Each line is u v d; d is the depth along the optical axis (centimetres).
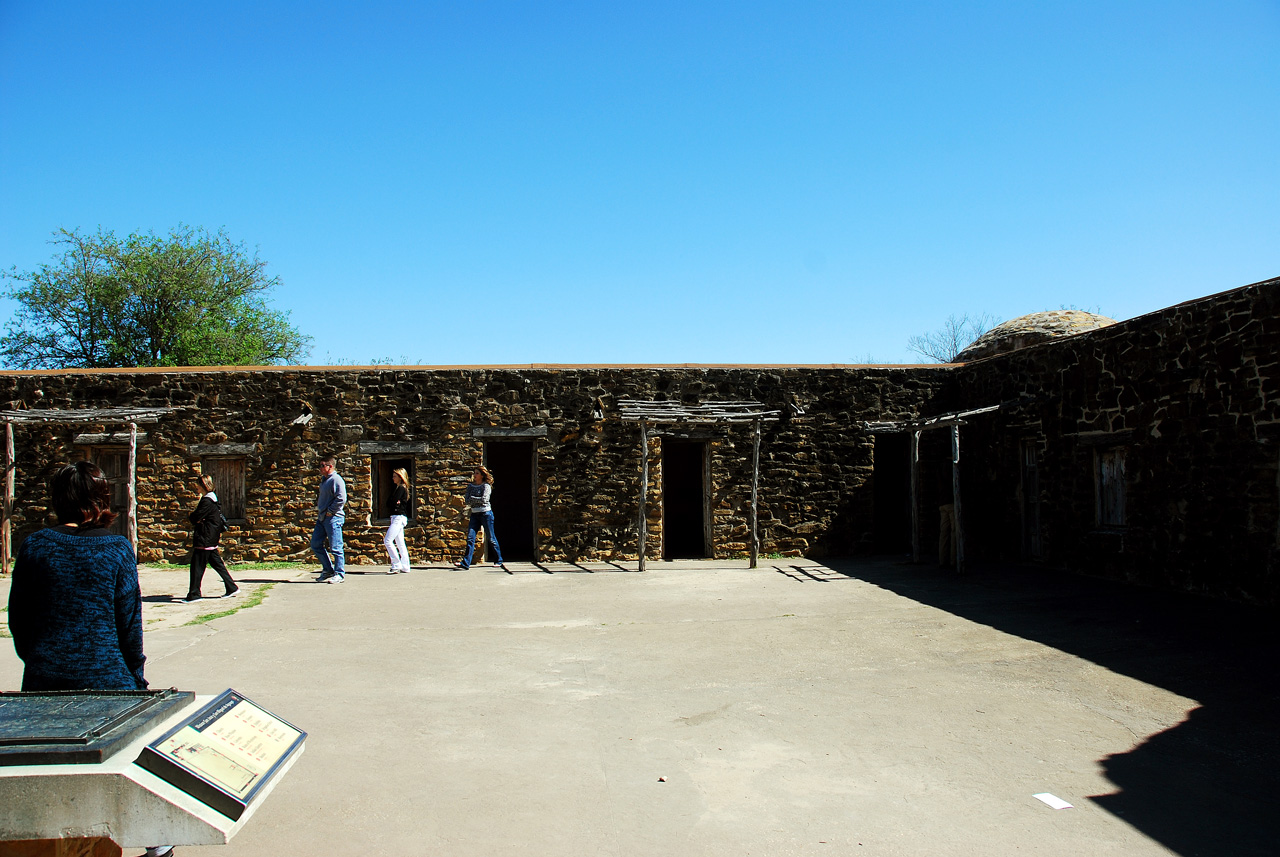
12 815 232
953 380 1491
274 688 623
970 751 498
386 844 373
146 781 234
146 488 1348
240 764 260
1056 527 1227
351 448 1367
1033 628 834
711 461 1426
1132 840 383
